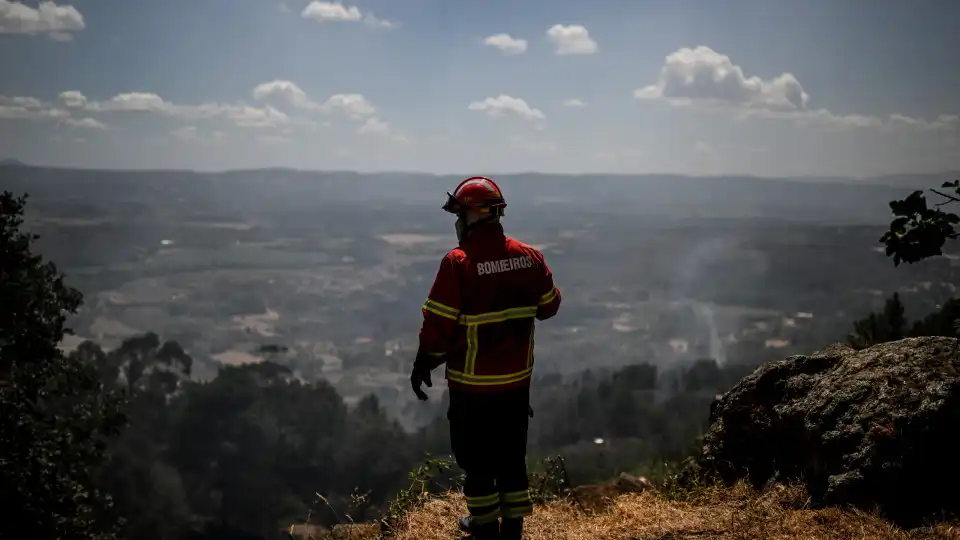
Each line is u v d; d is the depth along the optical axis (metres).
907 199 6.48
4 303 13.54
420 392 3.86
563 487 5.64
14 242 13.86
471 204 3.91
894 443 4.36
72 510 15.08
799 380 5.16
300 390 129.12
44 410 15.40
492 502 4.01
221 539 86.75
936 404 4.37
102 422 15.91
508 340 3.90
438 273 3.88
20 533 14.06
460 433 3.97
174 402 120.62
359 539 4.84
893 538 4.01
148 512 78.94
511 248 3.97
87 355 98.06
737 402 5.37
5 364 14.09
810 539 4.08
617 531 4.57
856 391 4.73
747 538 4.21
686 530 4.43
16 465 14.19
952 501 4.28
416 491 5.12
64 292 14.92
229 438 106.56
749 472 5.11
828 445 4.63
